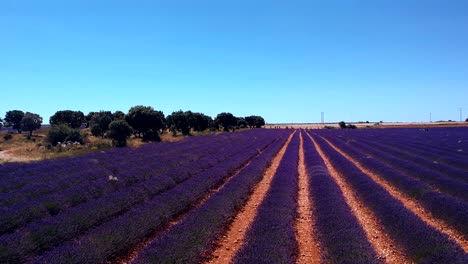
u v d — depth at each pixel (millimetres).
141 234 11555
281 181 20266
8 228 11711
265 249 9641
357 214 15180
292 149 43062
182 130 70500
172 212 14398
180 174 21609
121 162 27531
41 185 17750
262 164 27906
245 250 9695
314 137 72562
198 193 17438
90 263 9172
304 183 22875
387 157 31375
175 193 15938
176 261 9164
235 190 17172
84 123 97000
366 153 38062
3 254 9258
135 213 12750
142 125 56875
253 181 21781
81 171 23391
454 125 127188
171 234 10703
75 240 10469
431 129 99312
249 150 38438
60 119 82688
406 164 26312
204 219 12172
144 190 16875
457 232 12922
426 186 18219
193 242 10320
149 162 27938
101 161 28250
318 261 10195
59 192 15891
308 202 17547
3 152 42000
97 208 13234
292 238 11117
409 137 61594
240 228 13492
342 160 29938
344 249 9648
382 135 70375
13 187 19109
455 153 34250
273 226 11656
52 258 8859
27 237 10164
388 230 12234
